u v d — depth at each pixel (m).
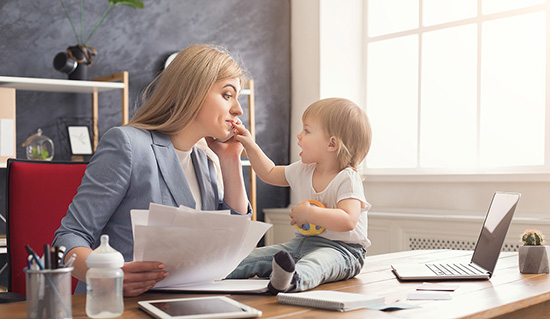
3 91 3.16
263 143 4.44
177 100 1.62
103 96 3.82
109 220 1.58
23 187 2.17
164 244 1.31
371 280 1.63
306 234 1.68
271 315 1.17
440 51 4.11
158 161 1.59
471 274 1.66
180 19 4.12
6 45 3.50
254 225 1.43
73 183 2.24
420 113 4.20
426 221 3.74
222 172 1.84
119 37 3.89
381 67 4.46
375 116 4.49
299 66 4.55
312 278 1.44
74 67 3.47
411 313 1.19
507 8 3.79
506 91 3.79
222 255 1.41
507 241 3.36
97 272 1.13
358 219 1.61
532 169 3.64
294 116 4.58
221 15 4.29
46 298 1.06
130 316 1.16
